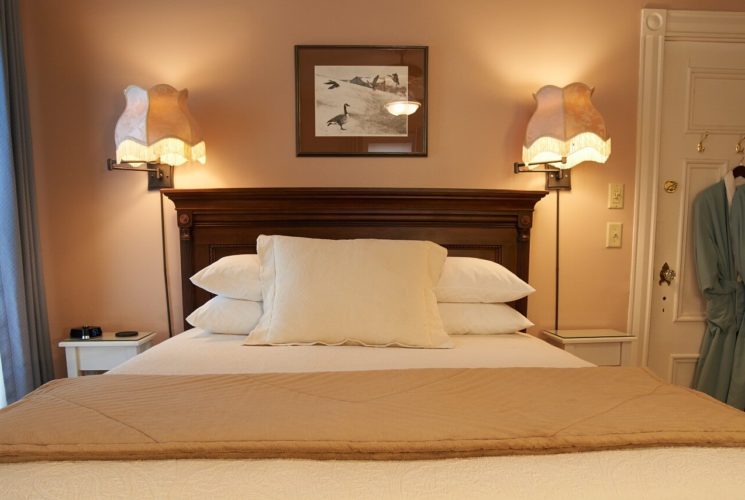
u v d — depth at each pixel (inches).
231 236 77.5
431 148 80.8
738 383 82.5
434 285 65.7
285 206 76.7
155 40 77.8
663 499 26.5
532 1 80.0
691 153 84.7
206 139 79.4
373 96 79.7
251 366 49.6
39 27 76.7
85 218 78.8
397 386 39.4
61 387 39.3
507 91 80.7
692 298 86.5
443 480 27.1
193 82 78.5
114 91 78.0
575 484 27.1
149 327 80.1
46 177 77.9
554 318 83.2
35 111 77.2
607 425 31.9
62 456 28.2
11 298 69.1
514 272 79.9
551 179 81.4
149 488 26.2
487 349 57.5
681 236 85.4
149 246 79.4
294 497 25.7
